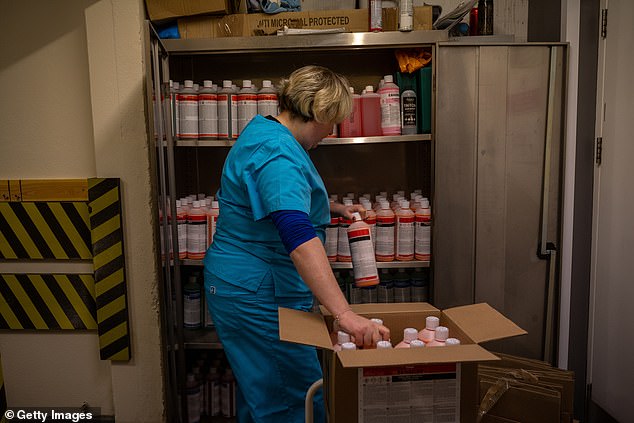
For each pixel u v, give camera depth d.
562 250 2.16
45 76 2.02
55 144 2.05
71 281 2.08
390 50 2.32
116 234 2.01
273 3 2.05
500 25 2.43
